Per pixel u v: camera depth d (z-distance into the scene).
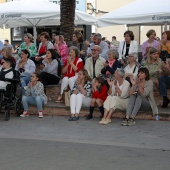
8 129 10.51
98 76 11.62
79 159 7.81
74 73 12.41
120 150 8.48
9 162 7.62
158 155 8.12
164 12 13.38
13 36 27.47
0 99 11.20
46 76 12.87
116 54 12.08
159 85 11.70
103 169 7.20
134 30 26.73
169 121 11.09
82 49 15.08
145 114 11.29
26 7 15.59
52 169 7.19
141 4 14.26
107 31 26.53
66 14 15.34
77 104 11.43
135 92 10.77
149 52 12.02
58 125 10.86
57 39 14.55
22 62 12.84
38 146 8.82
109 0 26.45
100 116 11.61
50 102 12.74
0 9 15.68
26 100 11.91
